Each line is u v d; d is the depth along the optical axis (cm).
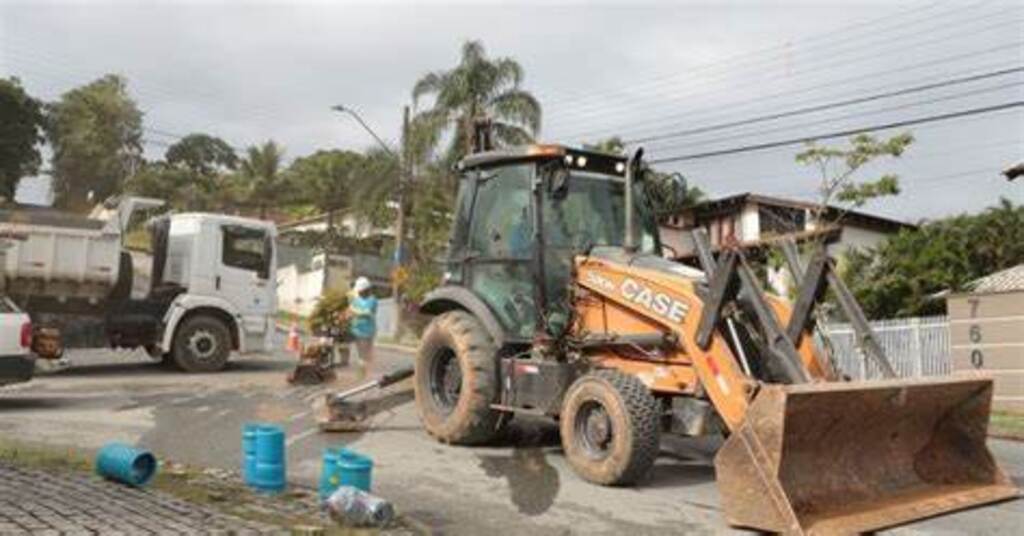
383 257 5162
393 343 3553
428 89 3766
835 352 933
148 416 1277
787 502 646
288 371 1945
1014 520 802
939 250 2850
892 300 2802
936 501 718
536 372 1010
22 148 6216
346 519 688
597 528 751
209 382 1712
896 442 759
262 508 721
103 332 1859
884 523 670
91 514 644
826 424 695
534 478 923
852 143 2569
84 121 7112
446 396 1114
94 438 1096
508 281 1073
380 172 3894
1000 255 2828
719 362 823
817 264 804
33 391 1546
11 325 1291
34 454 916
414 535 689
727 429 874
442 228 3750
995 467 759
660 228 1100
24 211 1839
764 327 792
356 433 1168
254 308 1959
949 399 761
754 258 904
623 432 872
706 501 843
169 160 8400
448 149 3691
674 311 891
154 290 1922
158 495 730
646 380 941
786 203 3519
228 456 1012
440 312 1190
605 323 976
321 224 6581
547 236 1035
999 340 1769
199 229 1914
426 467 970
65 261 1806
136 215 1920
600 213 1070
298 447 1071
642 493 872
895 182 2545
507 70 3647
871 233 3725
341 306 2003
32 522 612
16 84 6175
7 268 1764
